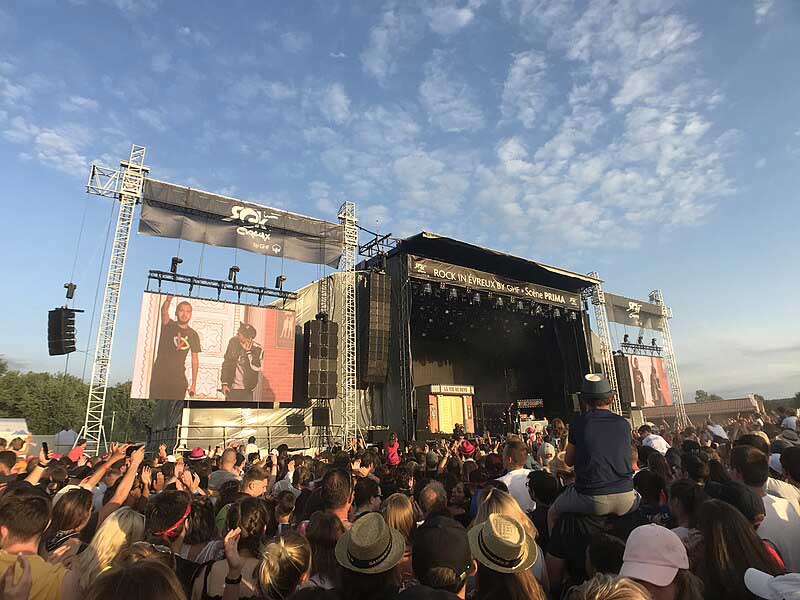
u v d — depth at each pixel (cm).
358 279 2569
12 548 286
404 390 2342
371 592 236
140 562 182
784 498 414
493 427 3095
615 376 3331
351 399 2316
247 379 2119
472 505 511
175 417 2234
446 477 719
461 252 2781
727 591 276
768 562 279
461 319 3192
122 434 5472
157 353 1945
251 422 2216
